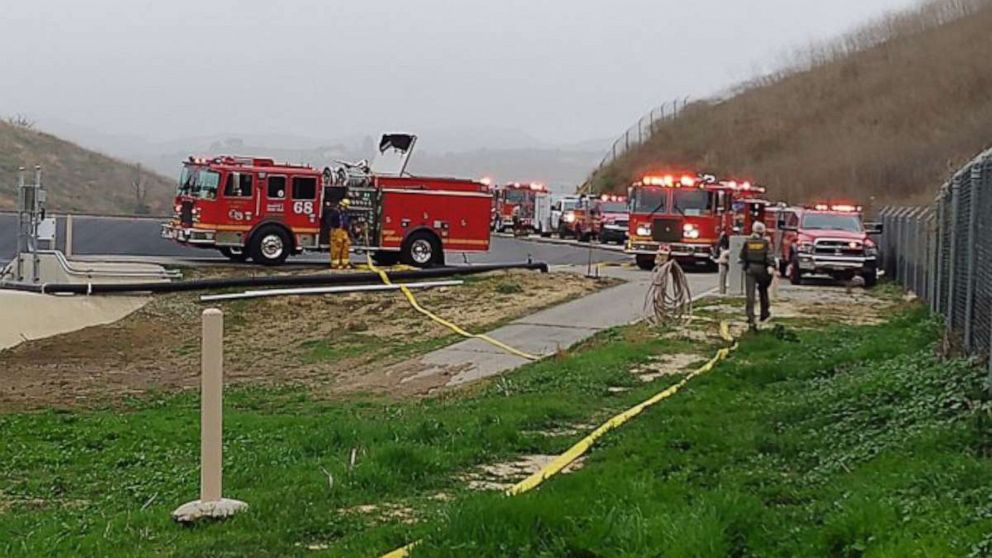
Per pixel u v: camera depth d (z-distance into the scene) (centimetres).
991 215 1243
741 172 7500
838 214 3475
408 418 1327
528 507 730
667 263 2242
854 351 1603
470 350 2155
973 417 941
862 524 659
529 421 1244
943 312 1828
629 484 822
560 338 2239
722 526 689
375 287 2942
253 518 812
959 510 669
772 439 1028
